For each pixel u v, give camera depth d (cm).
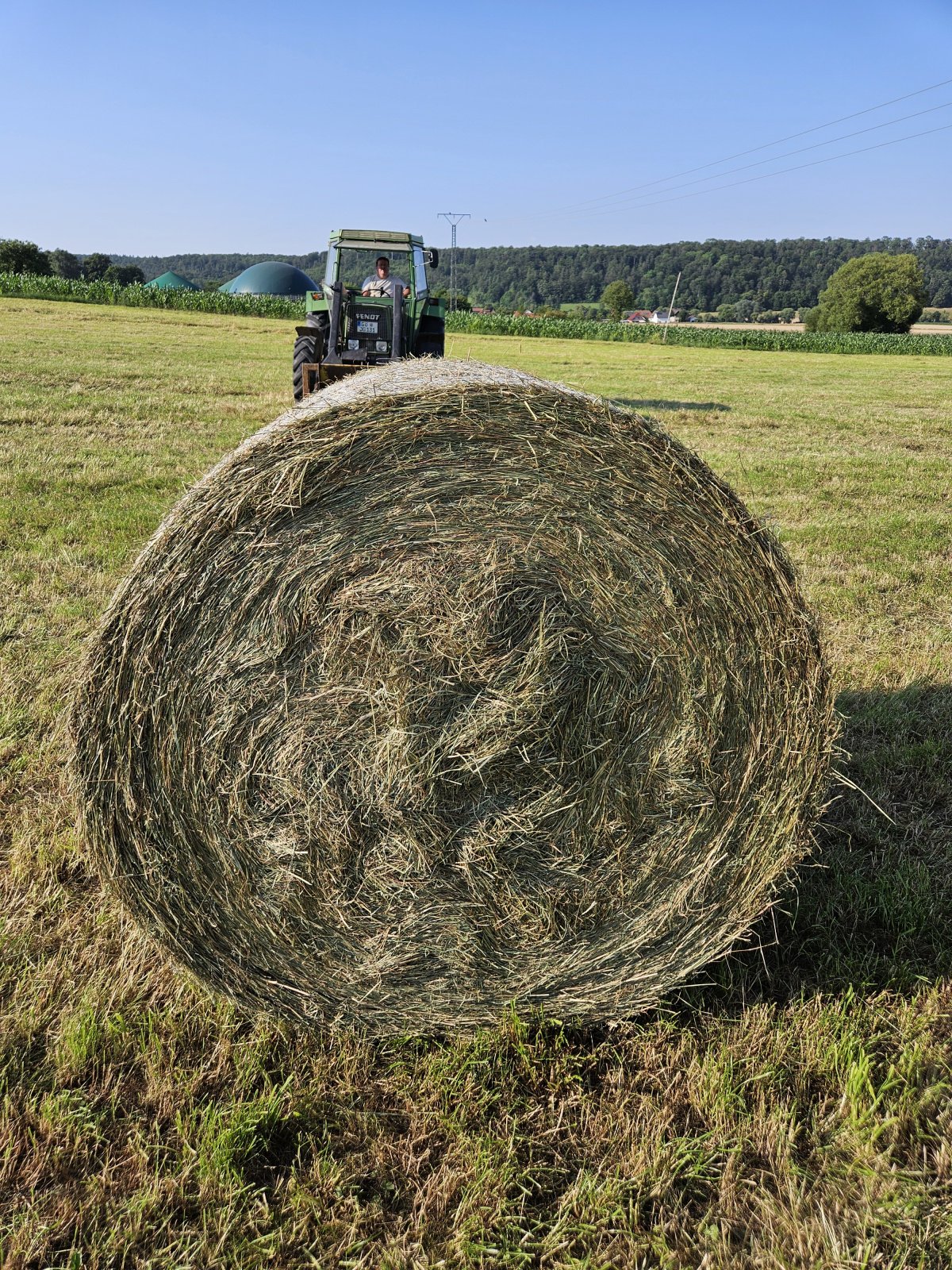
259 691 254
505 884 261
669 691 261
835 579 651
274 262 8019
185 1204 215
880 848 355
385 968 264
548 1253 208
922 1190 220
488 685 253
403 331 1095
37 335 2339
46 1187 218
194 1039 260
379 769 254
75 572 589
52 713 418
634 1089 251
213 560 250
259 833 258
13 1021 257
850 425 1402
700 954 274
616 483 255
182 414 1181
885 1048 262
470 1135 233
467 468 253
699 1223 214
